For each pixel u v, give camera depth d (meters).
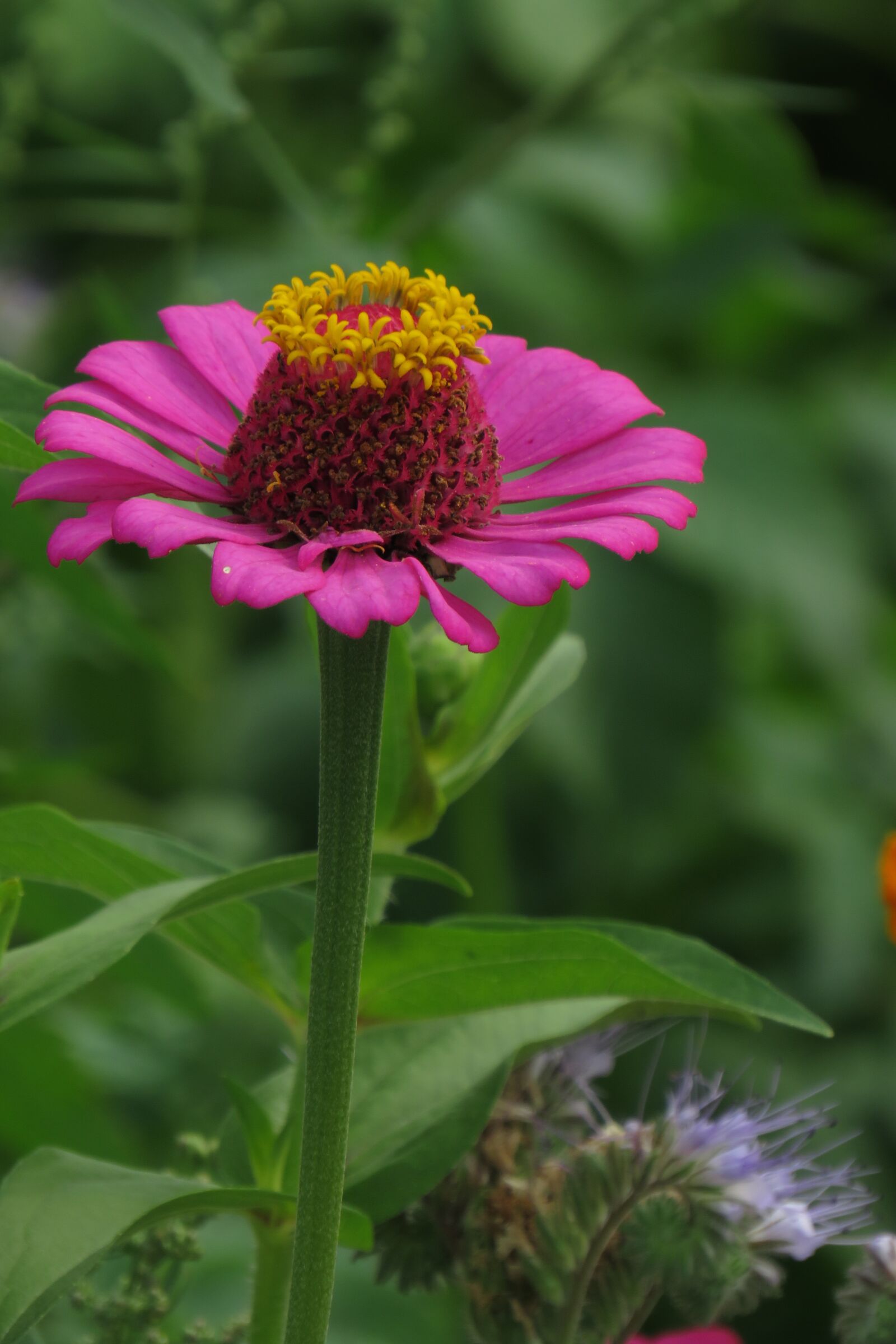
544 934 0.67
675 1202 0.69
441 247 1.40
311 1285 0.65
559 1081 0.71
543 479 0.67
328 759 0.65
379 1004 0.69
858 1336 0.69
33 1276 0.65
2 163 0.90
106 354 0.67
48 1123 0.77
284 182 0.89
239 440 0.66
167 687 1.37
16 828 0.68
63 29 0.94
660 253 1.47
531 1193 0.69
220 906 0.69
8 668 1.24
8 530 0.75
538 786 1.40
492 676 0.71
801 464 1.43
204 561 1.36
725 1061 1.24
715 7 1.01
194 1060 0.94
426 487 0.66
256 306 1.21
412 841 0.71
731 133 1.27
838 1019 1.38
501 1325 0.69
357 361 0.66
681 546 1.36
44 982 0.66
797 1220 0.69
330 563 0.65
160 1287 0.71
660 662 1.34
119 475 0.65
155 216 0.95
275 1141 0.69
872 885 1.45
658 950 0.69
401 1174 0.68
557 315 1.48
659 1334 1.02
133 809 1.21
